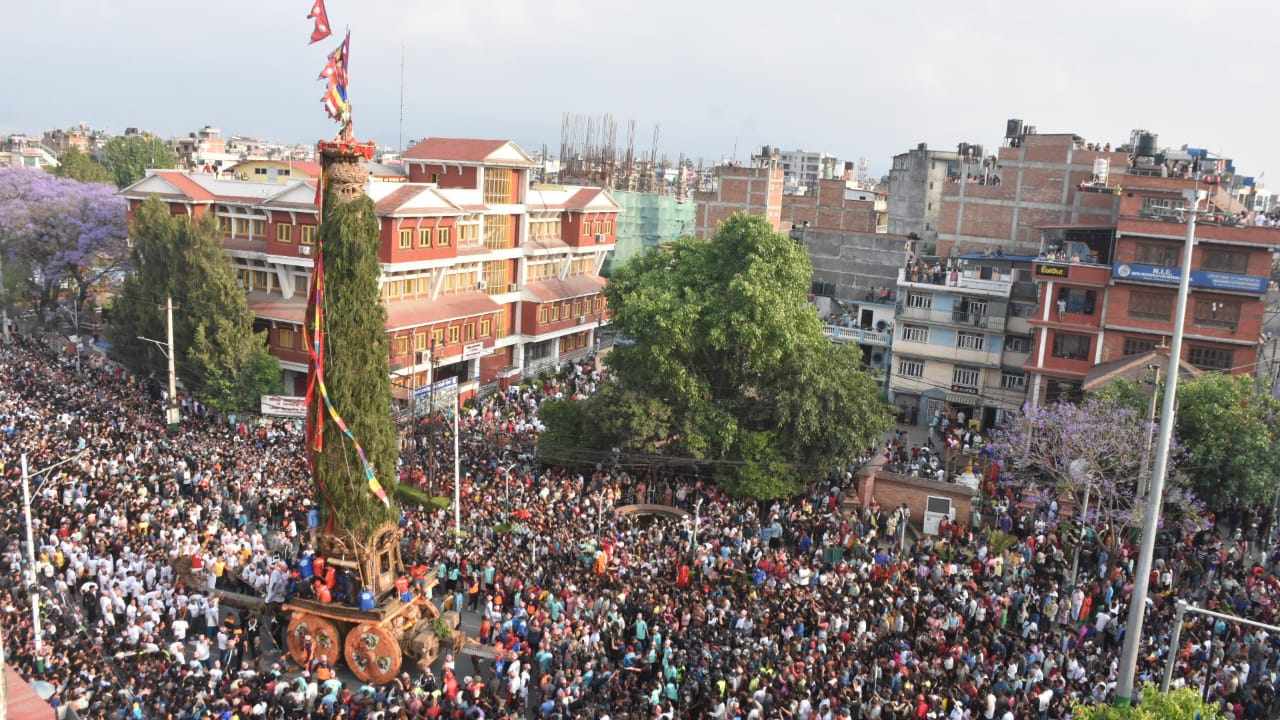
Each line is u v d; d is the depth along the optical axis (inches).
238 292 2313.0
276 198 2456.9
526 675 1234.0
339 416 1294.3
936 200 4170.8
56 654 1121.4
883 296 3245.6
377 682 1277.1
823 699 1098.1
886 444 2418.8
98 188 3218.5
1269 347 2578.7
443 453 2087.8
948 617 1371.8
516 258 3093.0
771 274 2085.4
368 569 1320.1
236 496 1745.8
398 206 2411.4
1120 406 1926.7
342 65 1299.2
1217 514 1973.4
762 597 1433.3
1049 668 1232.8
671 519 1898.4
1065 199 3240.7
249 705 1096.2
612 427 1993.1
